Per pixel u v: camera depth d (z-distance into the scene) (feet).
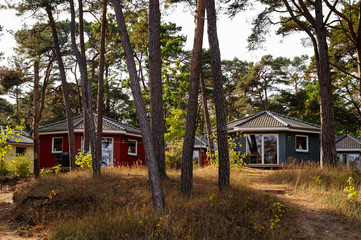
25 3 63.93
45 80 101.81
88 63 132.67
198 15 43.50
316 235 29.78
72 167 70.44
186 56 112.78
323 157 60.13
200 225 31.12
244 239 29.27
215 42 42.45
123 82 97.19
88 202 39.88
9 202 47.67
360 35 69.46
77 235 29.86
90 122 52.34
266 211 33.96
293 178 50.70
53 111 145.79
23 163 68.64
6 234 33.37
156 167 36.19
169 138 110.01
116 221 32.14
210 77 132.57
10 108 152.25
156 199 35.50
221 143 42.06
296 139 83.25
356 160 106.22
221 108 42.22
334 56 80.64
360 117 123.34
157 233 29.53
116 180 48.83
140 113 36.73
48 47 103.19
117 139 86.43
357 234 29.76
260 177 56.90
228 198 36.81
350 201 35.27
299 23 63.10
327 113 60.70
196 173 56.13
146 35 66.03
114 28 77.30
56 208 39.40
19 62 117.19
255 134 82.89
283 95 151.33
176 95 97.55
